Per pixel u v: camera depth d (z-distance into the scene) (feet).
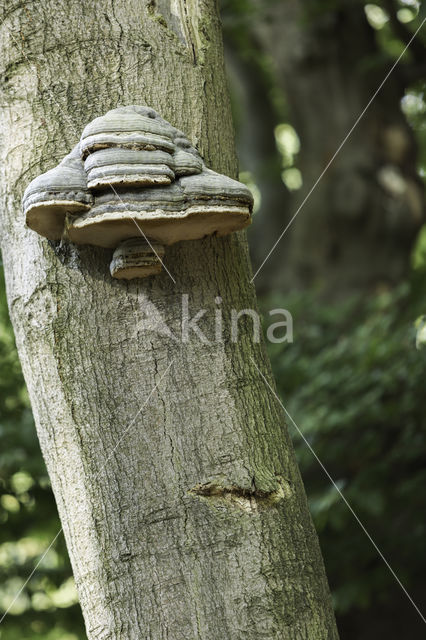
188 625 6.40
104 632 6.48
